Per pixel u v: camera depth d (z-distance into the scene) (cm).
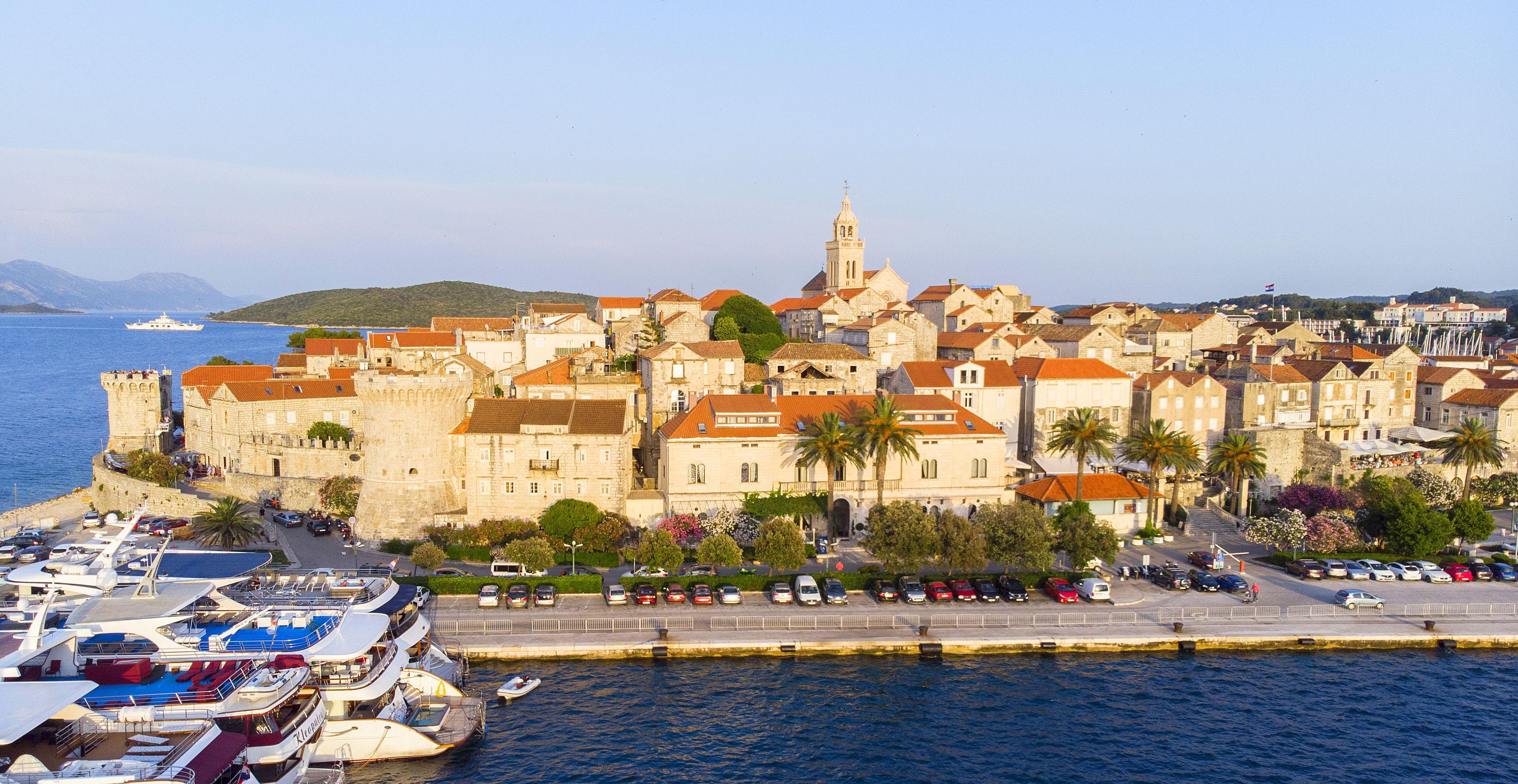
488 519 9556
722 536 8125
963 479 10044
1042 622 7519
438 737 5634
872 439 8888
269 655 5469
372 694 5641
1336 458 11325
